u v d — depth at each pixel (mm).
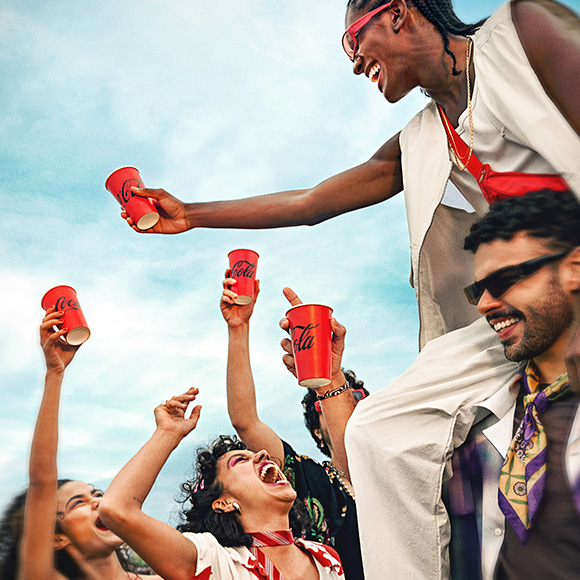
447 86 1711
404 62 1722
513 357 1408
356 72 1844
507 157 1571
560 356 1380
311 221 2189
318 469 2590
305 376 1910
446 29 1684
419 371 1624
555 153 1366
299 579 2145
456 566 1475
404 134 1866
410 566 1490
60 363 2303
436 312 1812
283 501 2334
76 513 2256
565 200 1421
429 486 1499
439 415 1547
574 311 1365
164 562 1948
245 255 2531
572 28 1340
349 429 1627
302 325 1929
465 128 1660
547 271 1380
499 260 1417
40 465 2174
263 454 2438
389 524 1525
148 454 2029
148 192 2219
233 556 2084
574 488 1273
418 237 1732
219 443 2615
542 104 1388
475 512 1477
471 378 1550
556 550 1274
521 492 1357
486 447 1494
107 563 2289
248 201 2232
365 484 1569
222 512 2279
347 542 2457
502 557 1369
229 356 2545
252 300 2533
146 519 1943
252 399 2531
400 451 1537
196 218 2271
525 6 1450
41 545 2109
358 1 1776
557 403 1366
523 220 1413
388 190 2080
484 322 1631
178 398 2148
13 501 2230
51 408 2244
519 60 1433
